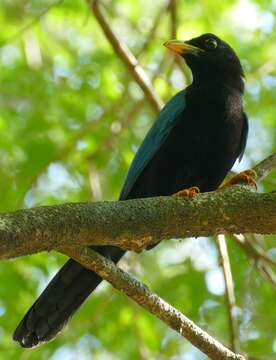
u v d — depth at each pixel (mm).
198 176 11648
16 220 7250
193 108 11539
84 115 15648
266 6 16781
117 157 15336
